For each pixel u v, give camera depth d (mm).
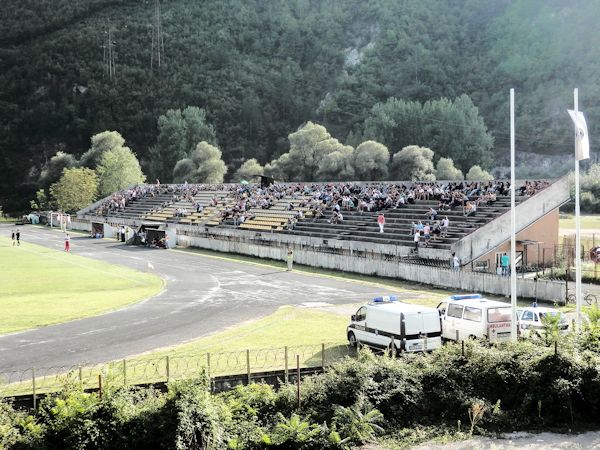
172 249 100000
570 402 25484
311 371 28844
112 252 95625
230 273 72875
